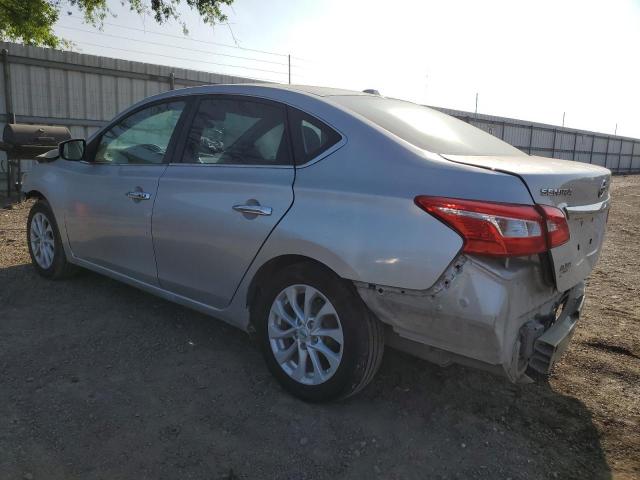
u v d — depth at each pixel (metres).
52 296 4.43
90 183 4.16
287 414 2.86
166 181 3.53
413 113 3.30
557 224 2.43
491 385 3.27
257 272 3.04
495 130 30.17
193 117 3.59
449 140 3.00
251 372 3.30
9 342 3.55
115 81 12.38
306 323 2.90
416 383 3.25
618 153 43.78
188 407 2.89
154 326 3.92
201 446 2.57
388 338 2.80
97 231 4.10
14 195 10.20
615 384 3.35
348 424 2.80
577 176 2.70
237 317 3.25
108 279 4.91
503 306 2.33
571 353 3.78
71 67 11.59
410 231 2.45
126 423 2.71
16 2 15.86
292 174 2.92
